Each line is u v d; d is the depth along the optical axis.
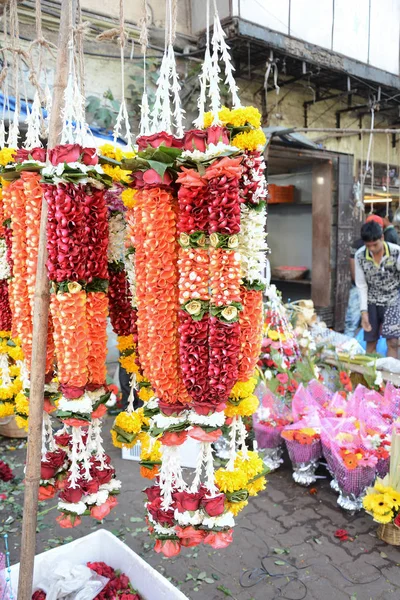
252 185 1.32
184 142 1.27
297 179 6.97
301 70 5.84
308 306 4.20
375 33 5.99
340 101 7.06
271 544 2.48
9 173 1.57
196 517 1.35
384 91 6.60
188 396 1.35
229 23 4.72
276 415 3.24
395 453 2.57
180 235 1.25
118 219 1.66
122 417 1.69
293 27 5.14
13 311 1.75
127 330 1.69
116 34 1.68
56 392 1.61
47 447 1.95
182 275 1.25
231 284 1.23
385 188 7.87
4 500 2.85
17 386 2.04
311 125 6.71
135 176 1.32
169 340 1.30
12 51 1.89
